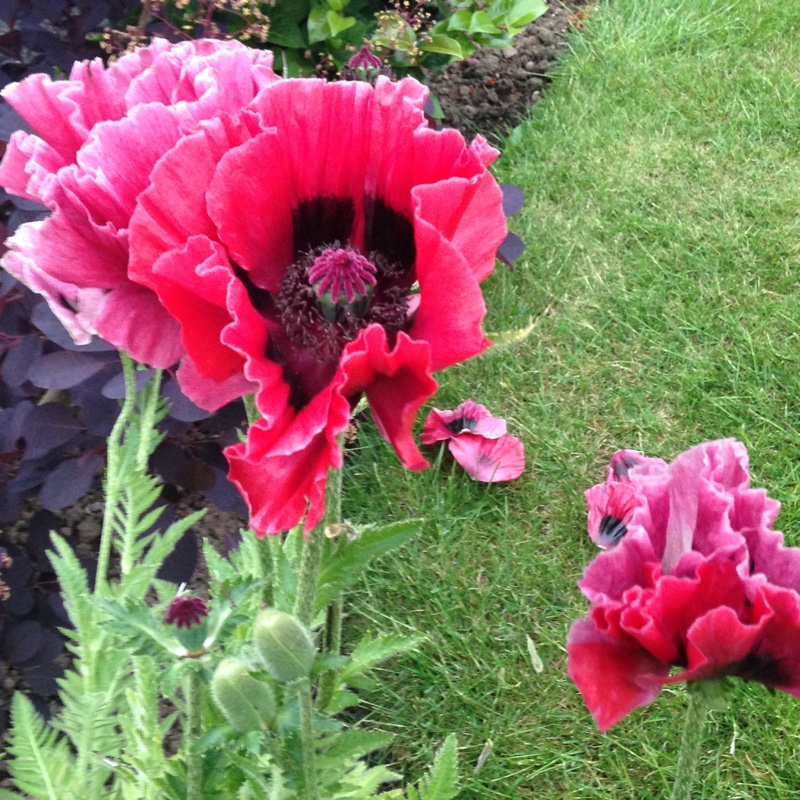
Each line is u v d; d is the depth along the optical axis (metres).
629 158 1.41
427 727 0.82
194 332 0.35
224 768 0.47
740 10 1.68
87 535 0.93
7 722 0.80
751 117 1.46
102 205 0.37
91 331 0.38
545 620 0.90
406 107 0.38
